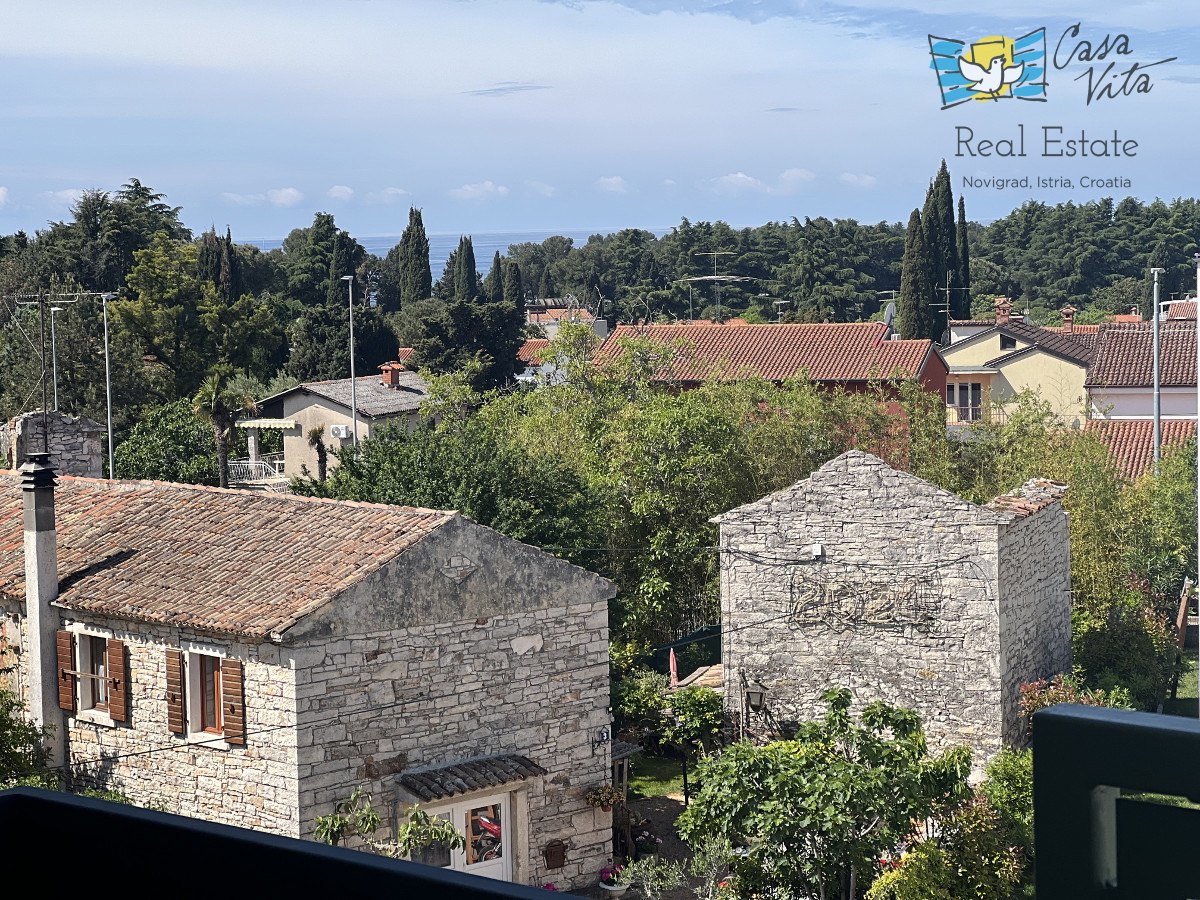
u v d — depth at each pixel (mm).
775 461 39625
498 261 128875
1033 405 41562
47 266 84875
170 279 81250
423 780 20203
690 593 37156
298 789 19203
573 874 22328
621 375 45594
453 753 20906
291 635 18938
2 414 66688
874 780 18047
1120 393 57531
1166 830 1254
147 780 21203
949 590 25953
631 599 35781
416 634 20453
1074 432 39875
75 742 22109
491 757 21328
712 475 37062
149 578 21703
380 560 20266
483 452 34125
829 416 41219
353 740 19766
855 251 132500
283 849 1323
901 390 41969
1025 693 26141
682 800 27422
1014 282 128375
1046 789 1296
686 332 61375
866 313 126312
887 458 41000
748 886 19156
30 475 21469
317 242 107562
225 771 20156
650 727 29500
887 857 20297
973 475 40125
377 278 128250
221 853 1359
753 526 27641
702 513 36719
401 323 97375
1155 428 44125
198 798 20531
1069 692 25609
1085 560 32812
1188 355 58406
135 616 20656
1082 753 1279
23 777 19594
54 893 1448
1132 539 38250
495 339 82625
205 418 51188
